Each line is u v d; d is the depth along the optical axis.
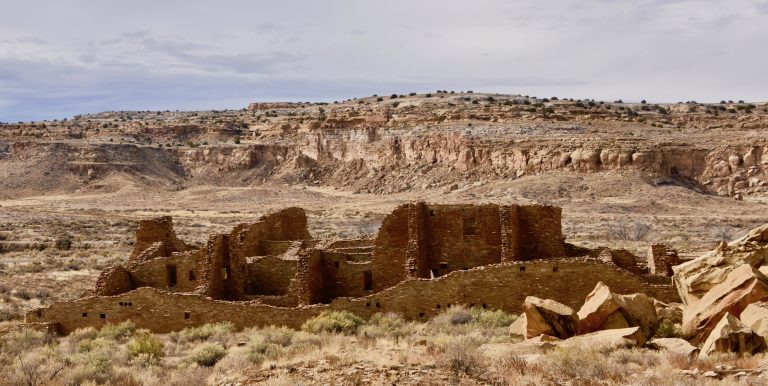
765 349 24.20
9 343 34.41
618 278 34.91
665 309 31.25
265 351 29.94
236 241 42.19
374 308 36.66
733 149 161.75
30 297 53.81
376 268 40.97
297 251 44.44
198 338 34.84
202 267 39.25
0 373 27.62
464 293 36.19
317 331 33.91
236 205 175.12
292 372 24.62
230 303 36.94
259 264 42.56
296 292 38.62
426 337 30.67
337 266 41.25
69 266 69.00
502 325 33.28
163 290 38.34
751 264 31.41
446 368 23.58
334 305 36.72
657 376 21.69
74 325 38.19
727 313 25.50
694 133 184.00
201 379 25.64
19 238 95.94
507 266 36.00
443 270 41.34
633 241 77.81
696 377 21.42
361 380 22.58
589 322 28.86
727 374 21.53
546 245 41.25
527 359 24.73
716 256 32.56
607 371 22.72
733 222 111.94
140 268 42.09
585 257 38.78
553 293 35.56
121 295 38.03
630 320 28.70
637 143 167.75
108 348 31.97
